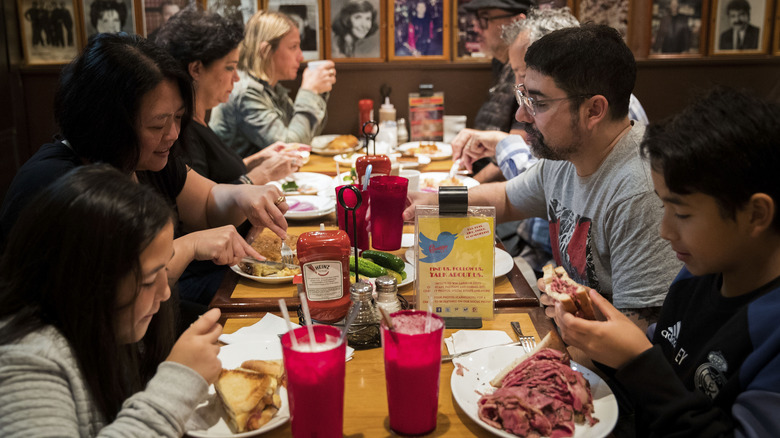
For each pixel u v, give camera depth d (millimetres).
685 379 1199
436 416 1107
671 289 1353
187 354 1058
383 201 1837
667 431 1072
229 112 3467
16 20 3902
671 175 1049
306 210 2377
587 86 1567
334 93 4188
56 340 996
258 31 3445
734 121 1012
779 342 1009
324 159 3443
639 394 1113
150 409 981
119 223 988
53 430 928
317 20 4020
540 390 1111
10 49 3898
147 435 962
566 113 1604
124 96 1520
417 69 4137
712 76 4070
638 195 1559
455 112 4211
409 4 4012
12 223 1498
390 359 1054
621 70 1580
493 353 1310
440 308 1492
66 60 4004
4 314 1008
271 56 3492
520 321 1497
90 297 988
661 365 1098
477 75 4141
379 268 1663
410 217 1971
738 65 4039
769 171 997
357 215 1885
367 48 4078
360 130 3992
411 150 3473
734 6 3947
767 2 3926
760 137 993
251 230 2053
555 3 3877
